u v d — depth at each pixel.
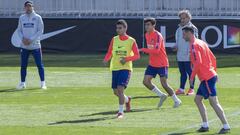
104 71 59.56
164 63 38.28
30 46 47.69
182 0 75.69
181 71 44.69
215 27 73.00
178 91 44.81
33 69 61.56
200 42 29.88
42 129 31.45
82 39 74.19
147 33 38.22
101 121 33.75
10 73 58.25
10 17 74.06
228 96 43.56
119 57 34.81
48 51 74.19
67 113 36.44
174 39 73.00
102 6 76.00
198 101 30.23
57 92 45.91
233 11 75.38
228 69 61.69
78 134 30.14
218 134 29.72
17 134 30.28
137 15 75.56
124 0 75.81
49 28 74.19
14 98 42.78
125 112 36.72
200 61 29.47
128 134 30.12
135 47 35.00
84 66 63.47
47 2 76.12
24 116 35.47
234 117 34.81
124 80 34.75
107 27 74.06
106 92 45.78
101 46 74.12
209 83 29.66
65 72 58.84
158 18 72.94
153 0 75.56
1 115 35.84
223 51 73.06
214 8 75.56
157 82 52.00
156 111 37.03
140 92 45.75
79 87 48.75
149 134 30.08
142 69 61.38
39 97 43.22
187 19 44.38
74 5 76.25
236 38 73.06
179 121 33.62
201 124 31.95
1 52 73.88
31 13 47.84
